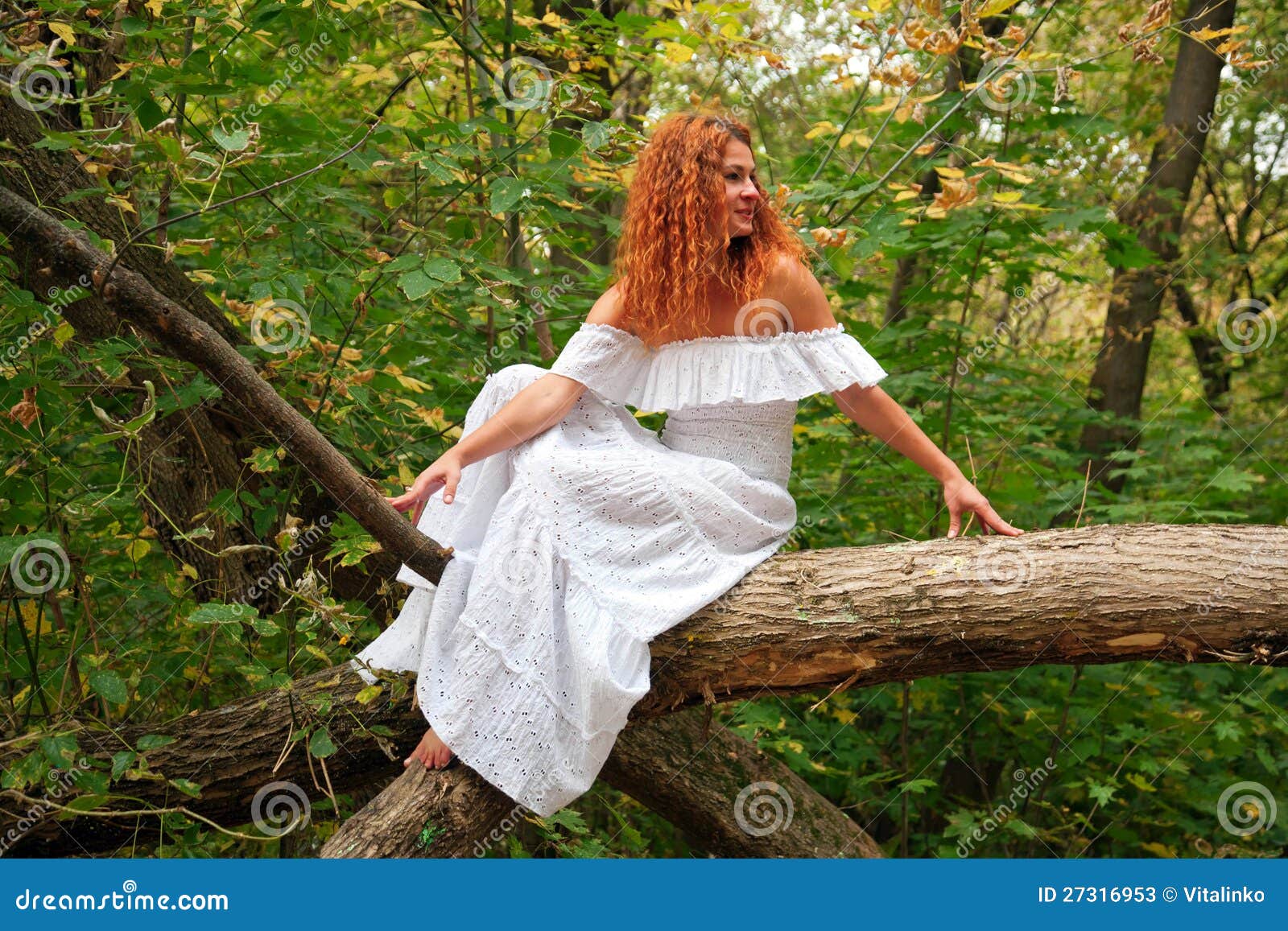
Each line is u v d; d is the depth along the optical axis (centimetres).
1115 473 455
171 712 305
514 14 357
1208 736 390
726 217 230
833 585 221
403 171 346
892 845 427
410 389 305
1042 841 369
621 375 237
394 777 271
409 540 219
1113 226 355
